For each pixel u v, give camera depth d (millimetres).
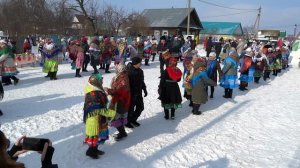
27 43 19906
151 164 5719
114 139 6746
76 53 14477
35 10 33094
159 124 7953
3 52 11094
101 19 38594
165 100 8156
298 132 7684
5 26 32000
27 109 8656
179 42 20219
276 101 11008
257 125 8148
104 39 15766
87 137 5773
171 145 6621
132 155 6055
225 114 9094
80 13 36875
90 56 14641
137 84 7289
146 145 6562
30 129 7105
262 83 15008
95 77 5672
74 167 5480
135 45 18688
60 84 12297
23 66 17375
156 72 16703
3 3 33688
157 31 47125
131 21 41312
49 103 9375
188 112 9125
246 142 6945
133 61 7258
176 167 5648
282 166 5812
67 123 7637
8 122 7484
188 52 11305
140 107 7559
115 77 6555
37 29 32812
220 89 12688
